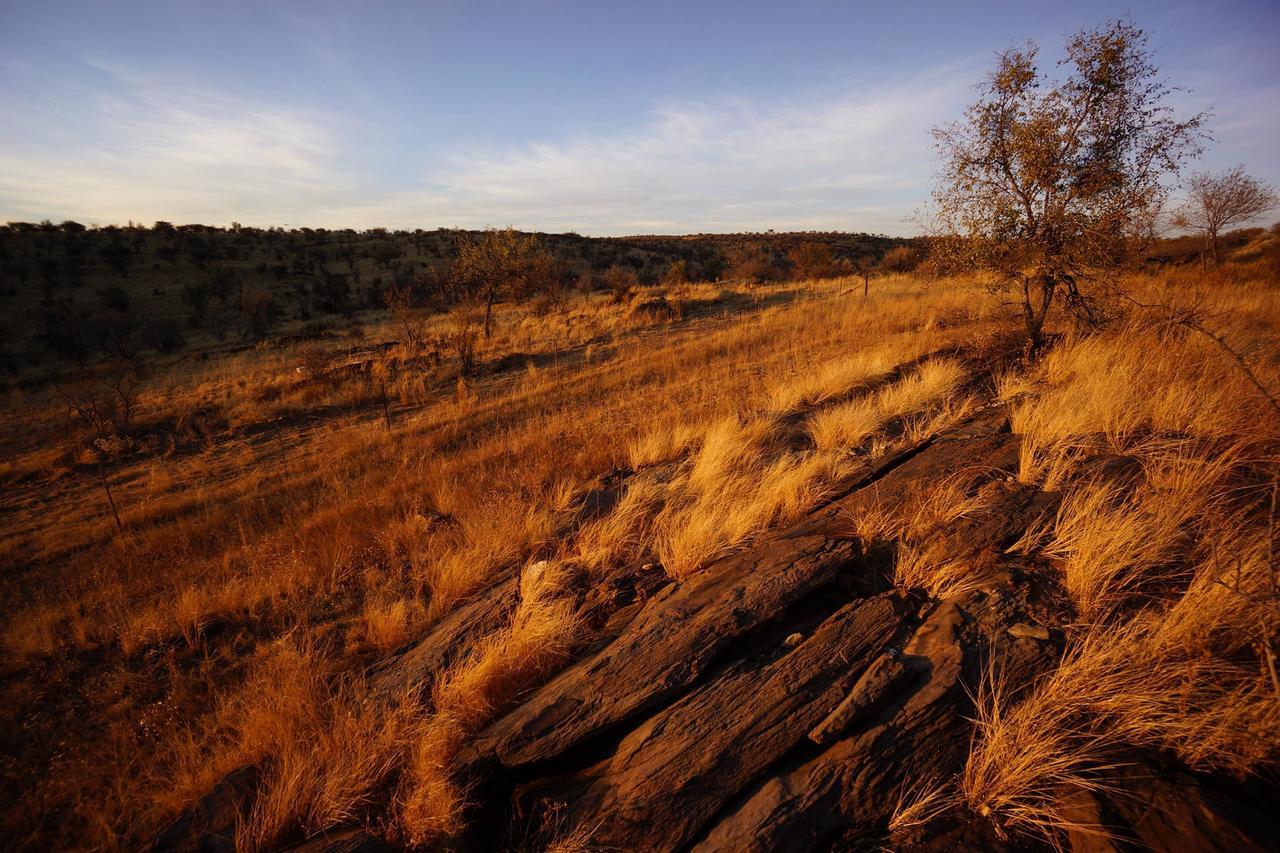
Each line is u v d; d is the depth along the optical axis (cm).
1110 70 703
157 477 1115
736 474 562
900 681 251
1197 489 342
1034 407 552
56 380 2325
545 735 276
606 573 456
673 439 755
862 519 407
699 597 352
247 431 1382
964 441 529
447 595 476
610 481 675
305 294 4775
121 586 630
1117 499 366
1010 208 776
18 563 802
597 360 1684
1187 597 242
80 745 395
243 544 688
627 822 225
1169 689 214
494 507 607
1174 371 546
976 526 363
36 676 480
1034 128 738
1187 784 195
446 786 258
